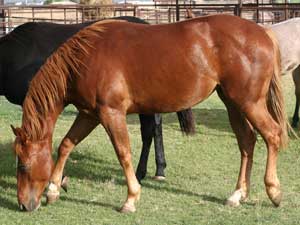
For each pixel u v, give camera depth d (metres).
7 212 5.47
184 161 7.55
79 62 5.25
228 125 9.90
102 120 5.29
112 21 5.53
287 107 11.55
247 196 5.71
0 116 10.96
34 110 5.28
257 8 13.49
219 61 5.25
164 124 10.06
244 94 5.25
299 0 30.31
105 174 6.95
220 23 5.29
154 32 5.35
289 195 5.95
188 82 5.27
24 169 5.23
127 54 5.25
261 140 8.52
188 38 5.25
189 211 5.46
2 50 6.51
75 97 5.38
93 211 5.48
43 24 6.69
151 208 5.55
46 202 5.68
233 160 7.59
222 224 5.08
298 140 8.47
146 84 5.27
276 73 5.39
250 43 5.21
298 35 8.18
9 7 14.26
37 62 6.43
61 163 5.72
